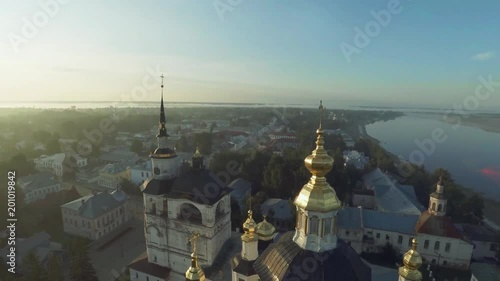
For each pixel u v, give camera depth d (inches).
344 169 4340.6
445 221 2468.0
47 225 3157.0
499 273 1943.9
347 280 701.9
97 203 2999.5
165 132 2146.9
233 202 3230.8
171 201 1967.3
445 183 3663.9
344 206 3019.2
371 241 2679.6
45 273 2001.7
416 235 2504.9
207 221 1887.3
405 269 946.7
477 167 6043.3
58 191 3905.0
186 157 5866.1
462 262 2386.8
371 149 6264.8
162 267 2065.7
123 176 4626.0
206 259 1924.2
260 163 4335.6
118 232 3038.9
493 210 4074.8
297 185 3732.8
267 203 3270.2
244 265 1375.5
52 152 5994.1
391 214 2790.4
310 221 761.6
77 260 2086.6
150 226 2068.2
